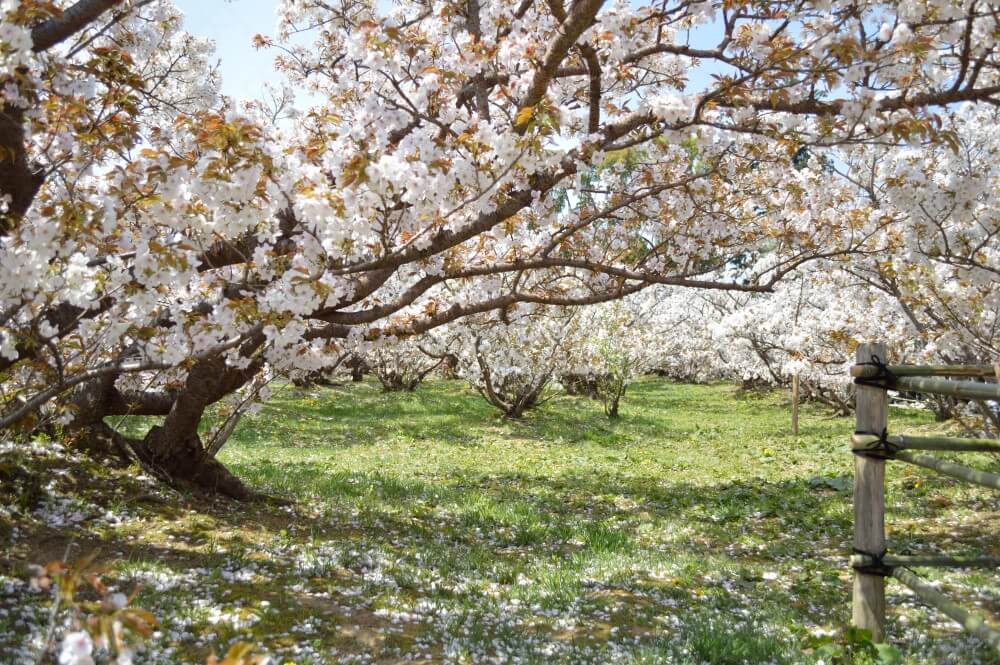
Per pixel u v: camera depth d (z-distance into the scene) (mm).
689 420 23672
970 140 9023
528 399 22500
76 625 1730
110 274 3836
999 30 5129
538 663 4309
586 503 10703
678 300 34344
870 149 9875
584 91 7930
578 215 8016
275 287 4305
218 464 8766
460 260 6684
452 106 5855
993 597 5973
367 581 5965
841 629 5090
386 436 18188
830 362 15539
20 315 4258
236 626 4633
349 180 3943
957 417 11062
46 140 4426
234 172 3699
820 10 5043
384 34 5352
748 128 5504
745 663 4457
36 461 7332
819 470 13852
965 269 7648
